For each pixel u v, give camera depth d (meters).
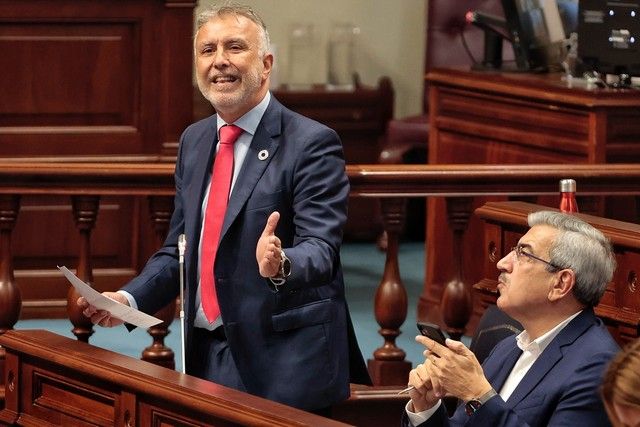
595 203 16.91
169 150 21.89
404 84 32.44
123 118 21.88
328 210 11.90
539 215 11.39
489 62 21.61
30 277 21.56
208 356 12.45
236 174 12.30
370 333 21.47
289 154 12.09
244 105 12.17
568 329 11.12
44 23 21.47
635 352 8.40
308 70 32.12
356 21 32.19
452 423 11.38
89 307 12.32
